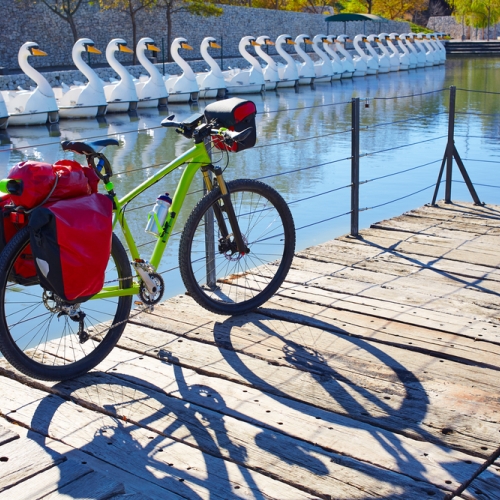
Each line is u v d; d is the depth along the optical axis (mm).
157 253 2928
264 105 20734
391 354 2955
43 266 2281
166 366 2877
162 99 21422
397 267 4160
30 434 2359
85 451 2250
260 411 2492
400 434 2334
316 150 12188
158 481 2086
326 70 29906
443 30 66188
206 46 23609
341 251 4520
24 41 29625
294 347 3033
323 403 2539
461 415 2436
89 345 3047
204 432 2355
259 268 4121
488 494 2010
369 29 52562
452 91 5582
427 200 8250
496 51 52375
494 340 3062
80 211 2334
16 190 2287
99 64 31484
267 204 3557
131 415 2473
